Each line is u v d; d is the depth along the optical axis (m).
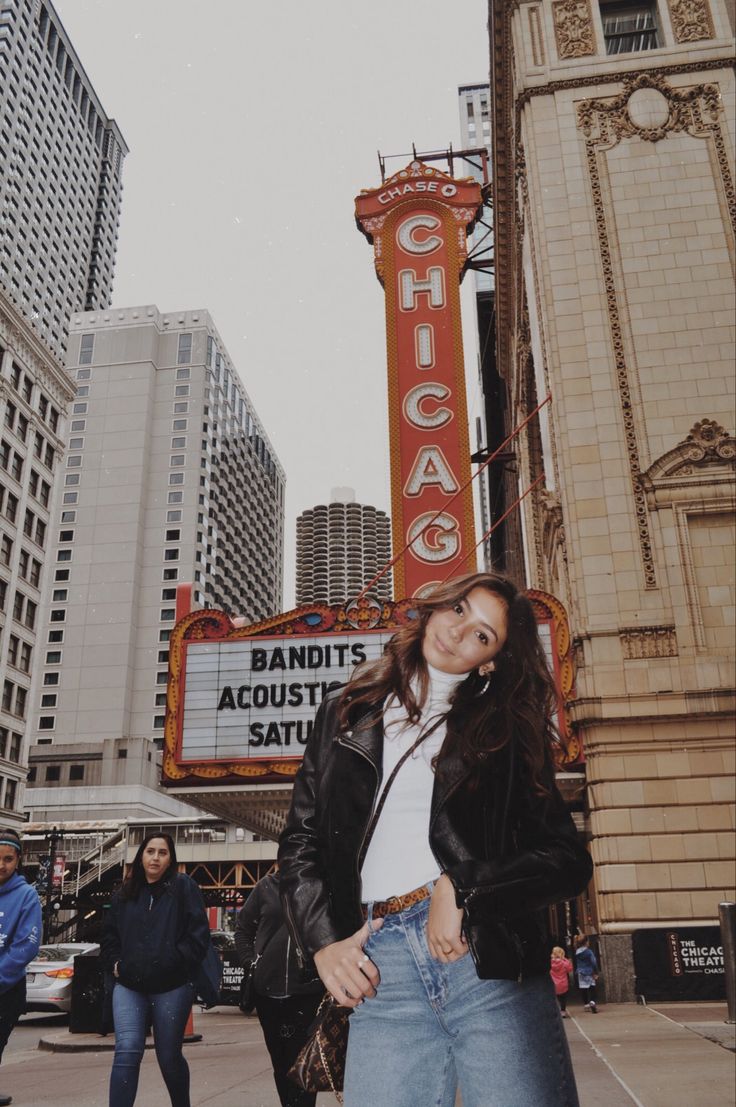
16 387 63.81
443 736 2.05
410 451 27.00
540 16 24.69
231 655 20.55
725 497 19.66
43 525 67.31
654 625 18.81
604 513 19.88
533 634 2.19
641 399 20.66
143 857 5.01
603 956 16.66
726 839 17.22
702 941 16.33
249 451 152.38
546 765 2.05
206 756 20.03
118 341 132.62
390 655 2.18
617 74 23.53
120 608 117.12
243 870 53.88
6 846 5.73
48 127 145.00
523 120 23.83
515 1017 1.85
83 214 156.12
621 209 22.33
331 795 2.05
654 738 17.92
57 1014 19.48
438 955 1.83
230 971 18.48
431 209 30.47
